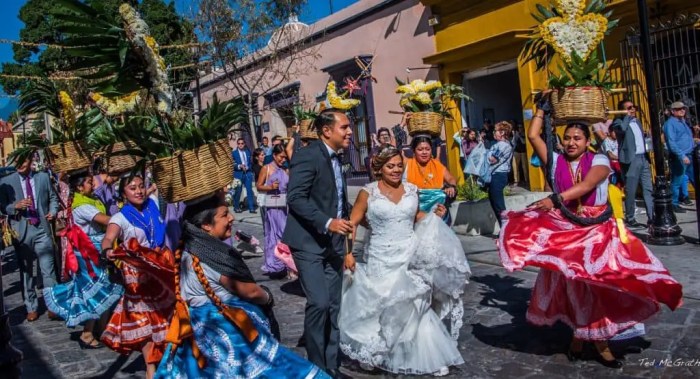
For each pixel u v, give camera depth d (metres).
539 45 5.28
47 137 7.38
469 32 13.98
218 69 22.23
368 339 4.46
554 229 4.40
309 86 19.58
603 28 4.61
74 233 5.48
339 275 4.53
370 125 17.12
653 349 4.62
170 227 4.72
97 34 3.16
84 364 5.44
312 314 4.26
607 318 4.20
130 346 4.16
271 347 3.05
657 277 4.00
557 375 4.32
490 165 9.22
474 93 14.92
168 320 4.15
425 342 4.41
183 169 3.06
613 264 4.12
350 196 15.30
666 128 9.91
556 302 4.48
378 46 16.69
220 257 3.08
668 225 7.91
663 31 10.39
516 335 5.20
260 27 15.82
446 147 14.81
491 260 7.97
